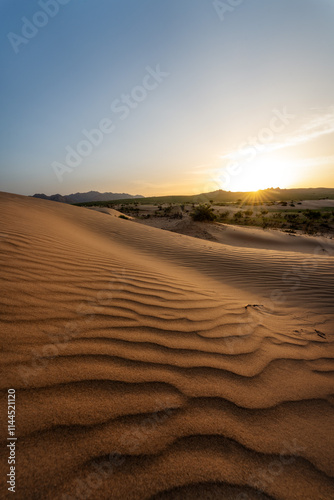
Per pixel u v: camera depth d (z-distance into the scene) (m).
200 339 2.06
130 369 1.50
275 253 7.31
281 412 1.41
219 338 2.14
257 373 1.75
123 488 0.88
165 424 1.18
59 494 0.83
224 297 3.41
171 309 2.54
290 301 3.67
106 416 1.15
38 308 1.92
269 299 3.71
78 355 1.51
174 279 3.77
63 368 1.37
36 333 1.62
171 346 1.86
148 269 4.00
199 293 3.33
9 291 2.05
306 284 4.52
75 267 3.11
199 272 5.00
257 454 1.12
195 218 23.66
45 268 2.79
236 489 0.95
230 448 1.12
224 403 1.39
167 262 5.46
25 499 0.80
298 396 1.58
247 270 5.34
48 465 0.90
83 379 1.33
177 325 2.22
